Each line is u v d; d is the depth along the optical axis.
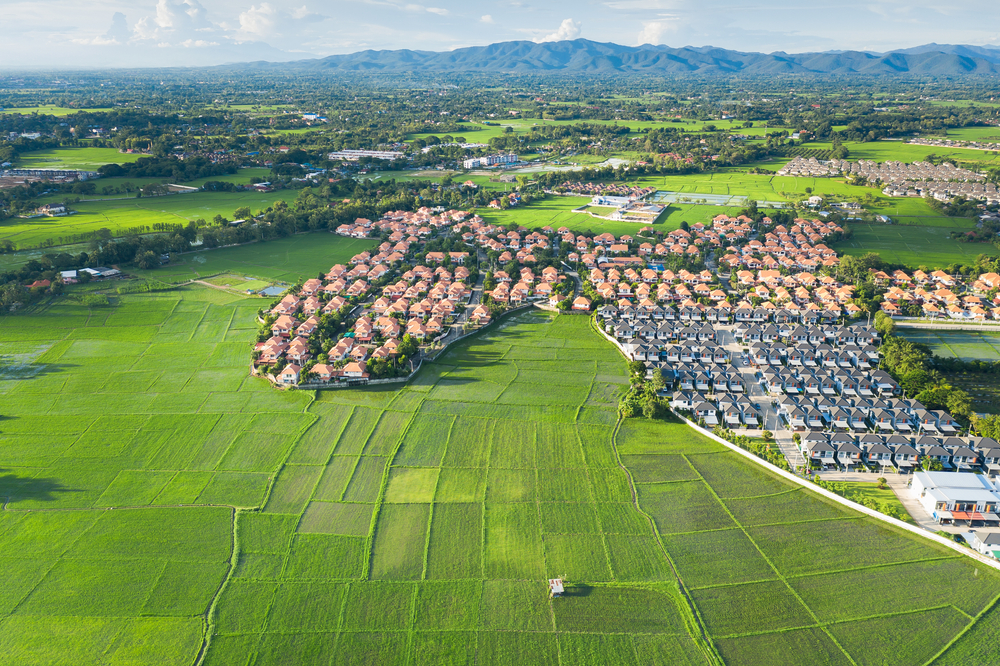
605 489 107.00
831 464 113.75
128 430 123.62
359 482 108.19
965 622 80.25
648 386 141.00
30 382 143.00
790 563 90.38
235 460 114.19
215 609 82.00
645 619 81.00
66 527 96.62
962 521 97.56
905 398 137.00
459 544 93.75
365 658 75.31
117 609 81.94
